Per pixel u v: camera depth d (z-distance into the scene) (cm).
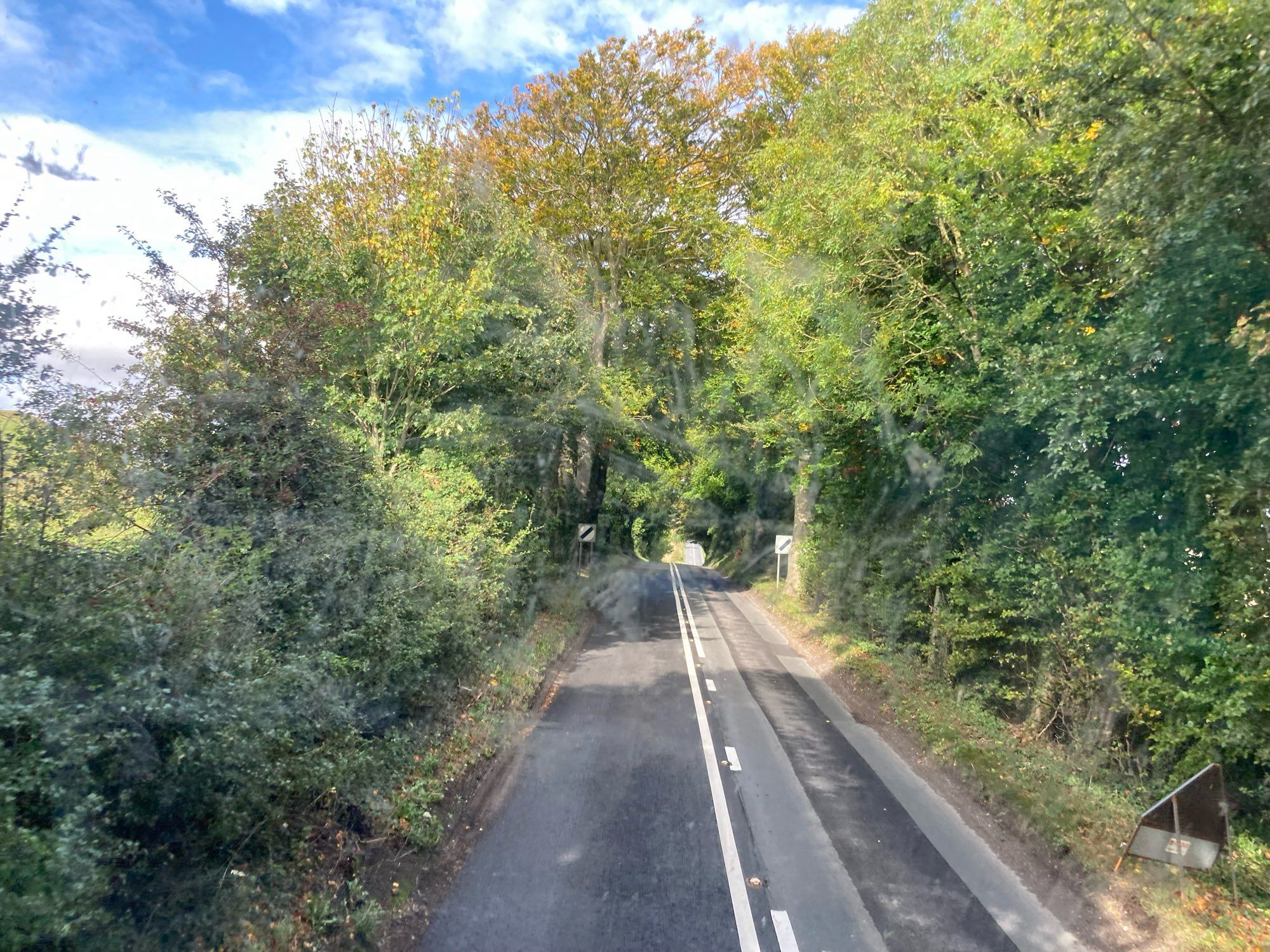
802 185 1225
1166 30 533
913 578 1331
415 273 1159
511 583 1282
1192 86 536
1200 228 547
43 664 380
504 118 2122
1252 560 577
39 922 309
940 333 1071
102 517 479
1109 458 775
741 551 3691
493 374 1377
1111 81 591
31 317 444
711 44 2153
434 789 659
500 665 1100
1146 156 570
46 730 340
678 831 652
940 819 706
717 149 2262
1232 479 586
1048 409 838
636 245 2256
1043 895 560
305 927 445
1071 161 743
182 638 438
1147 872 569
